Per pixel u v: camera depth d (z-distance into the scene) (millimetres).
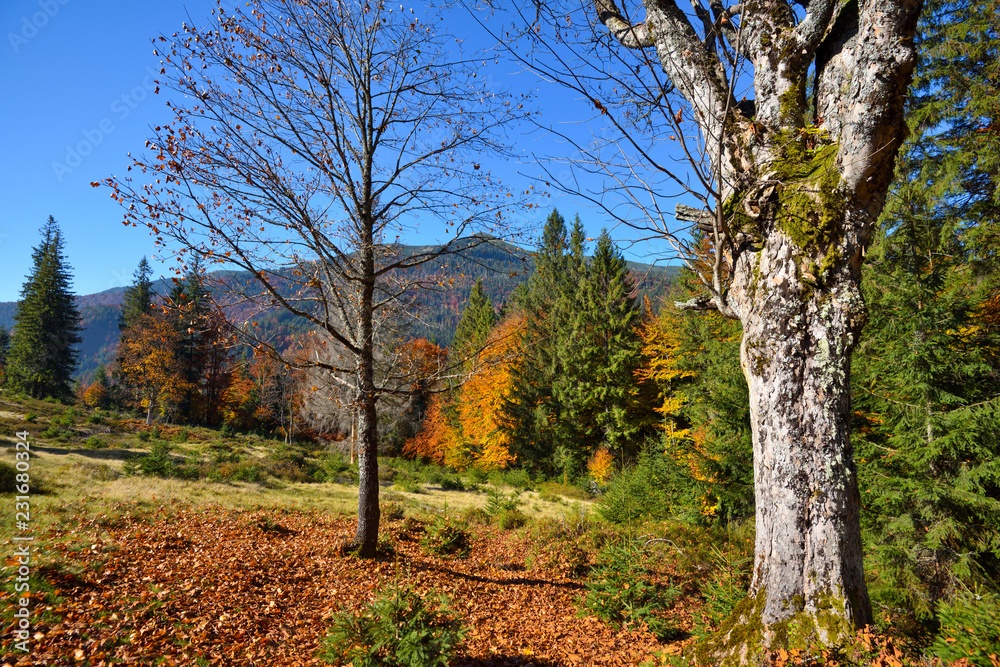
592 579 7824
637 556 7152
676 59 4465
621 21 4957
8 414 24156
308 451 31531
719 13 4414
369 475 8141
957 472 6215
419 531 11055
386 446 34781
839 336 3529
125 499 10133
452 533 9484
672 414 20312
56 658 3539
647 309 26125
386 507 12984
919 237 7328
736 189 4152
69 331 45656
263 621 5090
